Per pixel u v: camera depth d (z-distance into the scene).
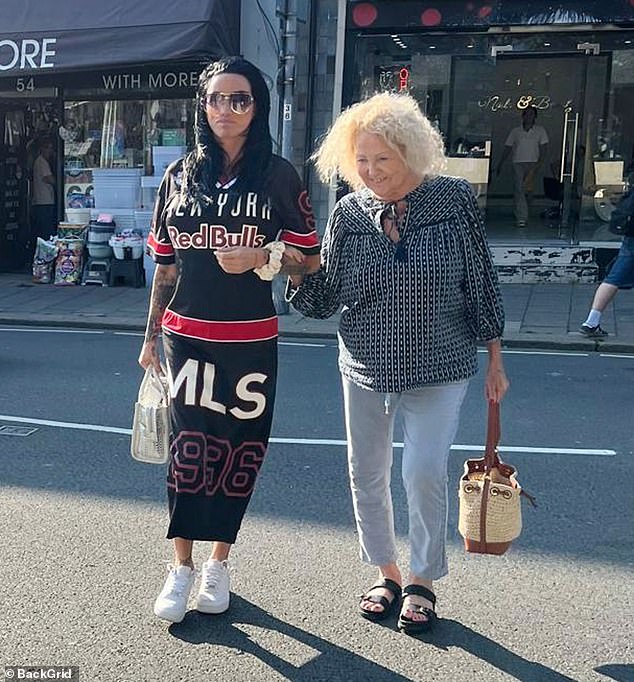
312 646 3.16
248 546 3.99
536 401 6.72
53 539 4.02
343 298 3.18
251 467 3.35
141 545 3.97
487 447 3.18
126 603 3.45
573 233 12.91
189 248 3.16
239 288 3.16
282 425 5.98
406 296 3.01
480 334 3.13
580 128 12.75
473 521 3.12
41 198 13.70
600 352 8.76
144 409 3.39
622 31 12.09
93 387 7.00
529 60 12.65
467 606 3.46
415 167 2.95
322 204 12.77
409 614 3.24
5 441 5.52
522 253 12.49
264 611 3.41
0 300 11.45
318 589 3.59
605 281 8.96
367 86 12.71
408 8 12.29
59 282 12.66
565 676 2.98
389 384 3.08
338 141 3.09
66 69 11.45
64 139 13.14
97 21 11.37
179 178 3.23
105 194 12.91
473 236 3.02
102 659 3.05
